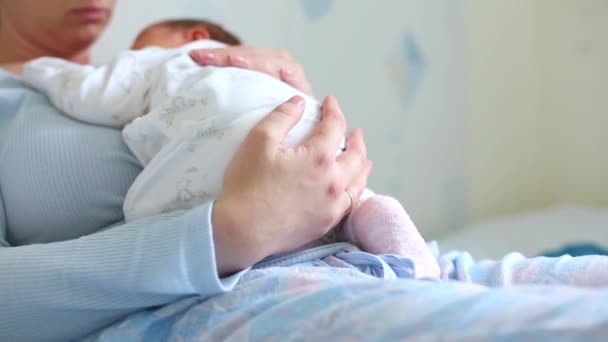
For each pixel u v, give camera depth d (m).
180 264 0.56
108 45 1.21
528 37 2.12
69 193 0.73
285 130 0.63
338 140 0.66
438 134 1.85
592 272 0.66
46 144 0.74
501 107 2.05
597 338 0.37
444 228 1.89
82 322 0.62
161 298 0.59
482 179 2.02
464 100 1.92
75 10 1.00
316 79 1.53
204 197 0.66
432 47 1.80
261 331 0.52
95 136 0.76
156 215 0.63
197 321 0.58
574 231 1.72
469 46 1.92
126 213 0.69
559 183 2.20
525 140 2.16
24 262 0.61
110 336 0.61
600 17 2.01
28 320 0.61
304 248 0.68
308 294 0.53
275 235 0.59
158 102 0.75
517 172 2.14
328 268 0.61
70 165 0.73
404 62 1.73
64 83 0.81
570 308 0.40
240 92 0.70
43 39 1.05
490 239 1.69
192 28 1.06
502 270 0.71
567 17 2.09
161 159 0.68
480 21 1.94
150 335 0.60
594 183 2.10
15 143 0.76
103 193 0.74
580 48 2.07
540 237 1.68
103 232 0.62
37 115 0.78
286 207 0.60
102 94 0.77
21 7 1.00
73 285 0.59
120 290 0.58
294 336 0.50
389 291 0.49
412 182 1.78
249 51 0.86
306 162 0.61
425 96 1.80
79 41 1.06
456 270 0.74
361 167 0.70
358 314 0.48
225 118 0.67
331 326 0.49
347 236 0.73
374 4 1.64
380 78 1.68
